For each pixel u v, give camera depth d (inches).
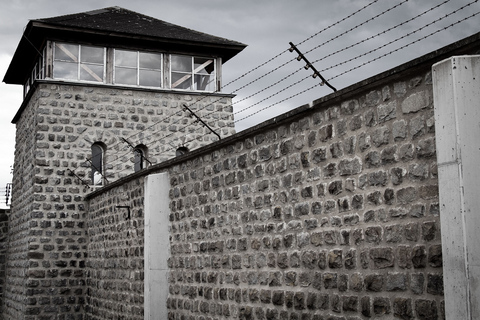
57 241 686.5
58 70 724.0
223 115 794.2
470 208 203.2
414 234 235.8
